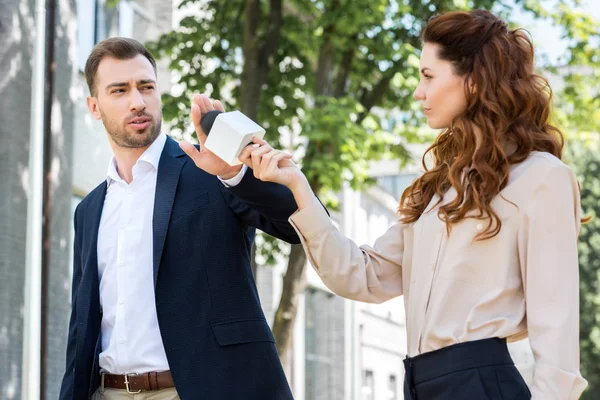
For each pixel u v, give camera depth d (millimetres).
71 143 6367
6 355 5746
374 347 20625
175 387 3082
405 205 2727
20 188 5922
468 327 2395
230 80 10930
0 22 5930
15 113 5945
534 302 2363
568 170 2418
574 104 12117
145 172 3299
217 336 3059
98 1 9117
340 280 2654
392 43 10078
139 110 3240
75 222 3443
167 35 10773
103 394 3209
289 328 9688
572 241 2385
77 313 3256
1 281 5824
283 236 2990
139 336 3139
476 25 2539
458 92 2545
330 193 10672
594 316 22938
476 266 2439
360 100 10555
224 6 10734
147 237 3205
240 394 3029
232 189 2840
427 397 2432
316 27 10352
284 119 11102
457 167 2506
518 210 2412
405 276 2656
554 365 2291
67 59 6406
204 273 3111
